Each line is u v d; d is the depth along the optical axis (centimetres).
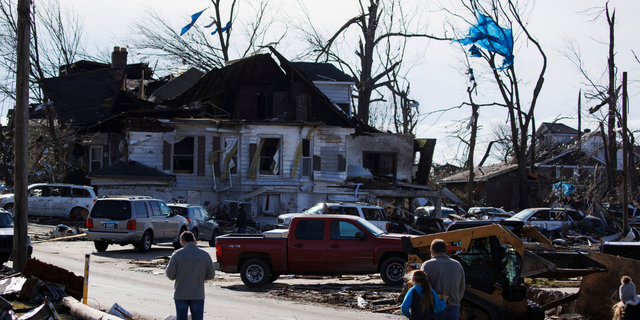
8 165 2970
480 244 855
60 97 3238
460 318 835
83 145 3136
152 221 1786
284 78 3562
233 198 2969
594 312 929
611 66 3100
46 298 775
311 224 1259
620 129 2794
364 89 4306
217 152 2959
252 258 1245
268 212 2986
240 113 3519
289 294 1135
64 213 2569
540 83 3684
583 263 939
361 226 1258
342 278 1419
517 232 1070
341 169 3144
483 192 4906
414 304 579
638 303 712
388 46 4341
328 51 4325
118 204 1714
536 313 820
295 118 3303
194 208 2188
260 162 3133
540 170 5409
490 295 827
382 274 1226
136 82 4603
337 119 3481
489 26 1967
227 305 976
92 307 860
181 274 655
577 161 4597
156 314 860
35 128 3409
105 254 1678
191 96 3638
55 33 3534
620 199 3359
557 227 2677
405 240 929
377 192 3094
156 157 2912
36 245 1822
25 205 1104
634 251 1127
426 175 3872
